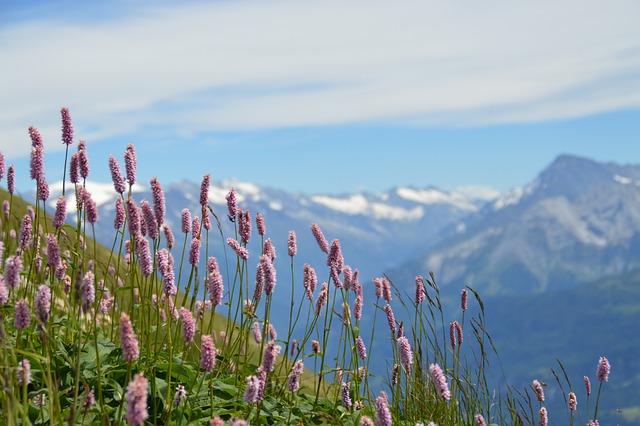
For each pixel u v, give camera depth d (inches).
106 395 364.2
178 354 407.2
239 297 408.2
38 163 382.6
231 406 375.9
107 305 415.2
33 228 401.4
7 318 394.9
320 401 432.1
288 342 403.2
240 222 398.3
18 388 302.8
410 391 426.6
